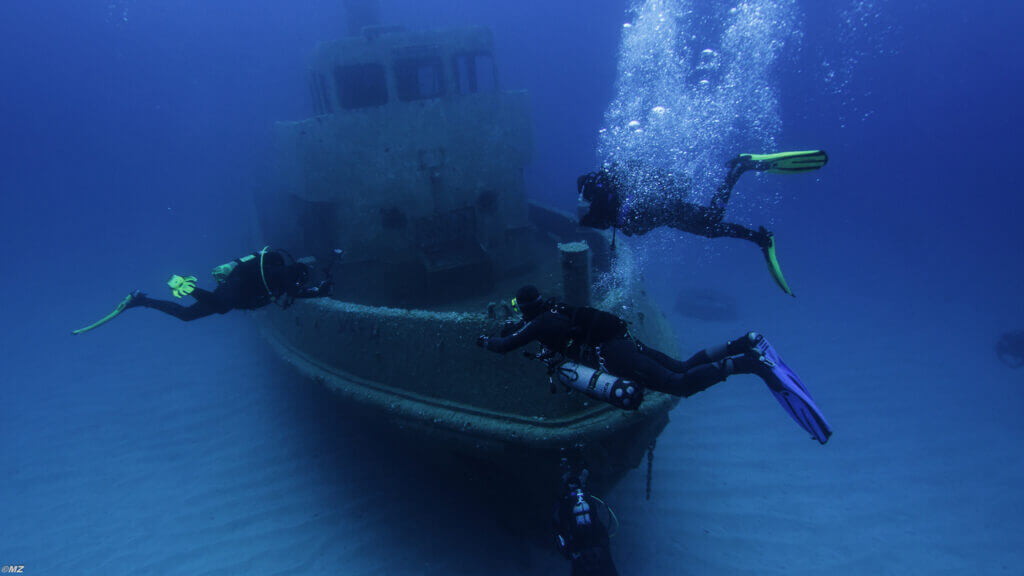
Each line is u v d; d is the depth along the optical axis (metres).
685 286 13.87
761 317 11.44
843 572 4.71
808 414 2.22
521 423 3.94
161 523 5.27
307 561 4.77
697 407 7.40
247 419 7.08
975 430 6.97
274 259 3.82
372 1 8.38
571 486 3.73
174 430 6.88
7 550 4.99
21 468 6.22
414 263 6.74
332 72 6.15
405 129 6.43
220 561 4.78
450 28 6.46
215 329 10.15
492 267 6.92
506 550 4.86
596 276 6.25
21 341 10.18
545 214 8.85
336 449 6.32
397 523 5.18
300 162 6.28
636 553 4.87
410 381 4.55
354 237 6.52
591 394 2.56
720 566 4.75
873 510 5.47
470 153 6.75
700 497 5.61
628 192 2.66
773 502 5.55
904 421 7.23
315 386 5.43
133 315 11.19
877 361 9.22
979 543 5.04
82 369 8.77
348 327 5.08
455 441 4.21
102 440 6.73
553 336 2.67
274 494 5.63
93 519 5.36
